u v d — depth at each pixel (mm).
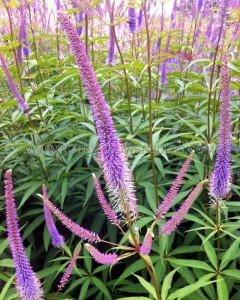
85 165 737
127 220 300
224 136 351
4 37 680
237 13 609
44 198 289
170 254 506
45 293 516
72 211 681
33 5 820
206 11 792
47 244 572
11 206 275
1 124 665
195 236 564
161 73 745
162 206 299
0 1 631
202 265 426
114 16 593
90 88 265
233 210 546
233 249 434
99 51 914
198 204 610
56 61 858
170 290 493
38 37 811
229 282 474
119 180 284
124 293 567
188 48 805
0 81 861
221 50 559
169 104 776
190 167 644
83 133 616
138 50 783
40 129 649
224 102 341
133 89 904
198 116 681
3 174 727
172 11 919
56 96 863
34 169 687
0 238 627
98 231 616
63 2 807
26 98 664
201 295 440
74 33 252
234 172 629
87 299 594
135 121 664
